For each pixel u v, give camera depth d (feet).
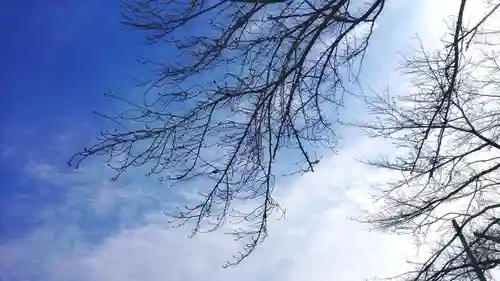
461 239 27.73
